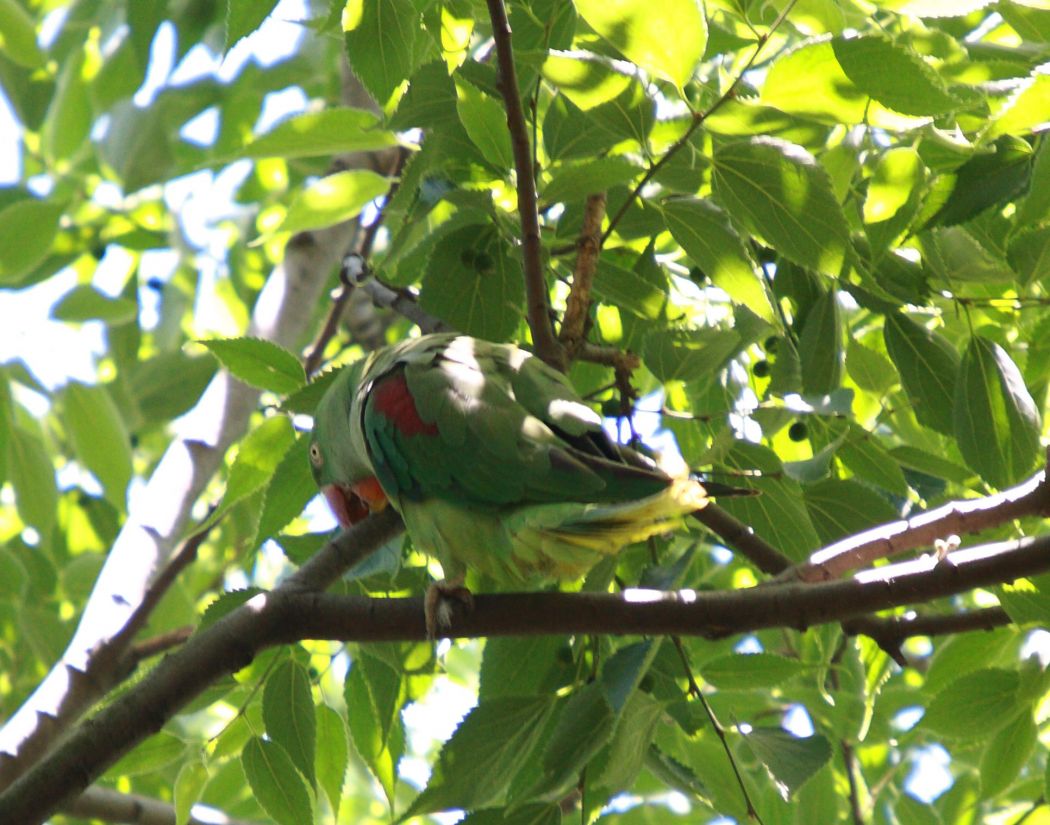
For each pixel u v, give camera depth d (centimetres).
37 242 1070
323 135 756
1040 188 580
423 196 697
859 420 829
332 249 1127
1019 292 677
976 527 543
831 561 561
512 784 705
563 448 602
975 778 935
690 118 612
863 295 707
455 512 623
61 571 1200
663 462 615
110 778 673
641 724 612
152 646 963
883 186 611
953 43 666
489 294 708
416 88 647
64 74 1298
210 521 729
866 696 763
